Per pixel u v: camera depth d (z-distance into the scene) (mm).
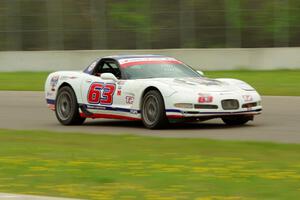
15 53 91625
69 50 92938
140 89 36156
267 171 22438
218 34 90562
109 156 26609
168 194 19422
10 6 95312
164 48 92562
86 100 39312
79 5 94375
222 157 25688
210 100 34344
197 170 22938
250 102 35500
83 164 24750
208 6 91000
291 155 25750
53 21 94562
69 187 20750
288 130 34531
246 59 84875
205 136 32781
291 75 75250
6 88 68188
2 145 30641
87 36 94062
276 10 89188
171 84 35406
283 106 47375
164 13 92500
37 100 56406
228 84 36438
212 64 86125
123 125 39312
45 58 90750
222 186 20281
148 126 35938
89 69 40250
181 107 34344
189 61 87188
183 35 91875
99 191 20078
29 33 95125
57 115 41000
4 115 46469
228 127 36406
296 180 20891
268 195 18969
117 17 93812
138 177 21984
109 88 38094
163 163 24578
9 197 19250
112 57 39469
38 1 94938
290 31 88688
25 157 26812
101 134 34375
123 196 19359
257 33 89562
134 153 27344
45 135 34250
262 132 33906
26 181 22000
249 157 25516
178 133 34188
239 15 90000
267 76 74812
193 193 19453
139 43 93188
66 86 40531
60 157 26625
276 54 83750
